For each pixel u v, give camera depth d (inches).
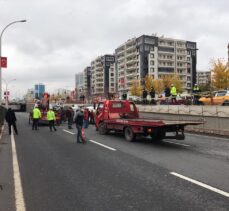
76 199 239.5
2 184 286.0
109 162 389.4
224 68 2474.2
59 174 323.9
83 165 370.6
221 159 409.7
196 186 274.4
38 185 281.4
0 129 785.6
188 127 865.5
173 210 213.5
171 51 5319.9
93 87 7091.5
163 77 4439.0
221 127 745.0
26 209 218.5
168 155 442.9
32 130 885.8
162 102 1568.7
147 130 561.3
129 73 5487.2
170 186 274.7
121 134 749.9
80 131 590.9
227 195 247.4
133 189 265.9
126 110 743.1
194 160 402.9
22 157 429.7
